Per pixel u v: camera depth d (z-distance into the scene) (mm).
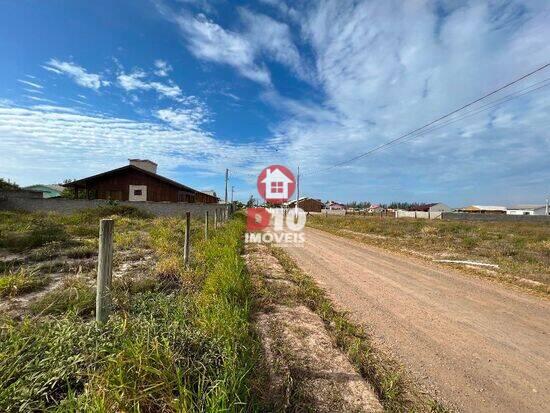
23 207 20422
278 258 9805
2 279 4527
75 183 25422
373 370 3402
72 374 2242
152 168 35062
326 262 9914
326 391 2887
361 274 8258
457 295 6457
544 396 3029
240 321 3748
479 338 4332
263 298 5277
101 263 3068
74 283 4539
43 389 2059
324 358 3496
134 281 4977
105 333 2703
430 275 8367
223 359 2566
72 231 10672
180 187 27359
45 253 6988
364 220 34469
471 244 14406
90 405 1907
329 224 29953
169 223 15242
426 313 5289
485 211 81562
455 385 3172
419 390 3062
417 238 17328
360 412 2627
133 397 2012
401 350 3902
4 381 2043
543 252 12617
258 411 2387
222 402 2021
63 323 2836
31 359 2316
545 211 77625
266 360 3219
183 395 2004
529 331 4629
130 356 2275
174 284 5316
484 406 2850
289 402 2607
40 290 4684
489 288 7090
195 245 9328
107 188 26031
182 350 2594
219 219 19656
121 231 12172
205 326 3139
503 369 3518
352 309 5375
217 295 4543
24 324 2787
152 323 2859
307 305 5332
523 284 7449
